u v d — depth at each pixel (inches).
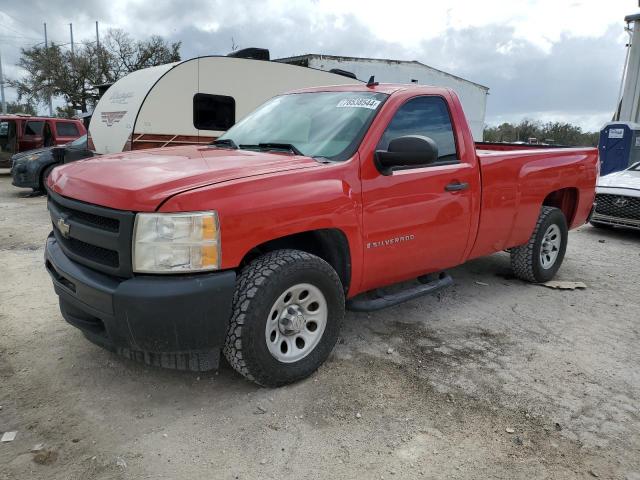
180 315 108.3
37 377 133.6
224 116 403.2
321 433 113.7
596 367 147.3
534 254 211.2
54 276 132.1
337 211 130.6
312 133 151.5
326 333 135.9
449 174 161.2
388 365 144.1
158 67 388.5
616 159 506.9
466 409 124.2
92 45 1483.8
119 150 380.2
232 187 114.3
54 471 100.7
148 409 120.9
